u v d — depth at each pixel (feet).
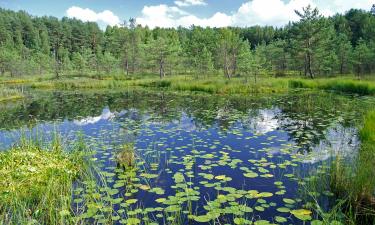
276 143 26.91
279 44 146.92
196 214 14.65
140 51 155.22
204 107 50.37
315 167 20.57
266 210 14.96
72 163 21.74
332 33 146.10
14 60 157.99
